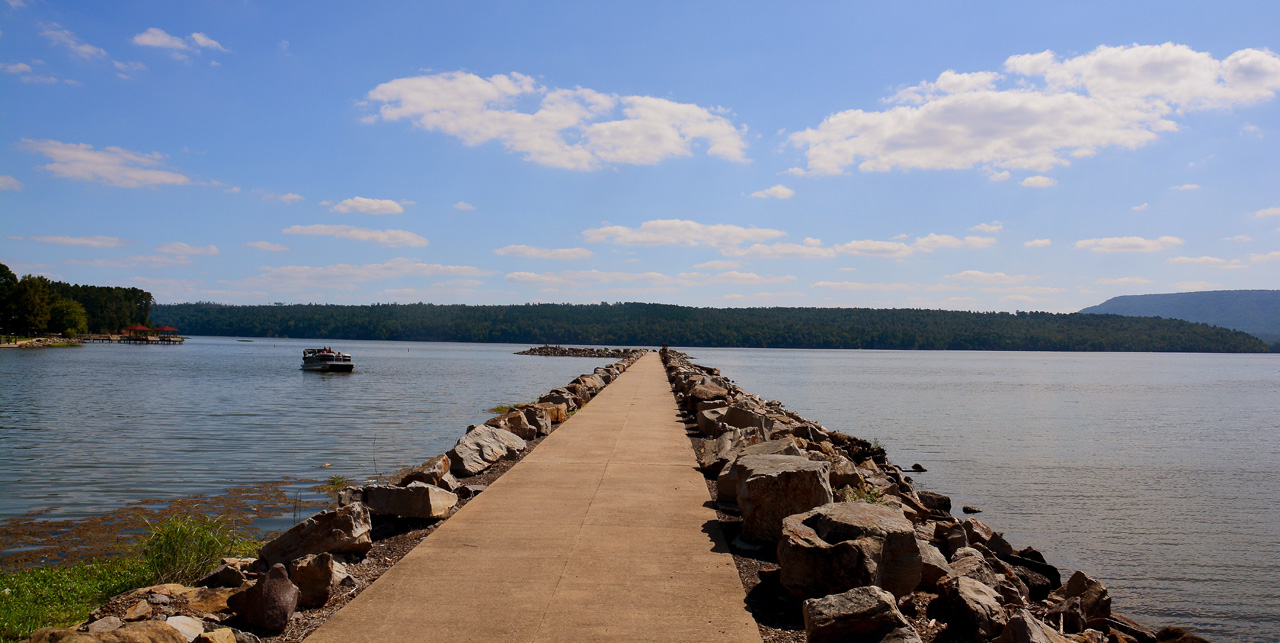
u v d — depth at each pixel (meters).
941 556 7.46
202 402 35.12
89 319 161.00
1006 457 25.06
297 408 32.66
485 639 5.30
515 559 7.11
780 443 10.34
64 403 33.97
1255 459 25.81
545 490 10.09
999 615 5.62
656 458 12.67
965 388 63.53
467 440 11.90
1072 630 7.93
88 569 9.09
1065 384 73.00
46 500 13.73
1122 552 13.76
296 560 6.16
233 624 5.63
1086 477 21.41
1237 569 12.79
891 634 4.96
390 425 26.47
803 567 6.01
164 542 8.34
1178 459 25.53
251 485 15.23
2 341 111.38
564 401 20.12
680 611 5.89
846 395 52.31
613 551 7.38
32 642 4.40
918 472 21.97
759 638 5.42
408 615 5.74
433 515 8.28
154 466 17.47
